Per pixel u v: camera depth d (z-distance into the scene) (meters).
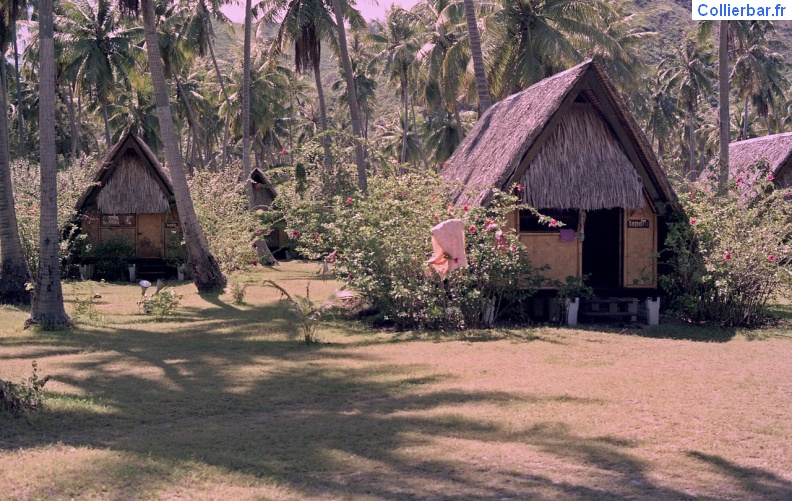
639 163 13.72
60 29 41.34
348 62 24.02
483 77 24.98
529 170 13.47
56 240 12.79
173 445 5.73
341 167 23.45
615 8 44.75
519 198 13.40
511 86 29.97
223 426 6.46
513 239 12.74
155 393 7.66
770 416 6.74
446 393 7.66
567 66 29.05
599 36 29.48
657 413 6.79
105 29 42.19
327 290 19.30
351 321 13.77
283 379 8.41
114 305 16.45
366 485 4.85
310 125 77.38
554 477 5.04
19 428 6.16
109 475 4.93
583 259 17.55
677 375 8.61
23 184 22.59
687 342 11.39
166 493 4.65
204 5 43.25
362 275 12.87
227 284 19.31
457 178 17.17
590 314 13.94
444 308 12.63
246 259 24.12
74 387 7.87
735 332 12.45
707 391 7.74
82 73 41.12
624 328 13.16
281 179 33.78
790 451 5.71
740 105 77.88
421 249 12.69
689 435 6.10
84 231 24.31
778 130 75.44
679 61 63.66
